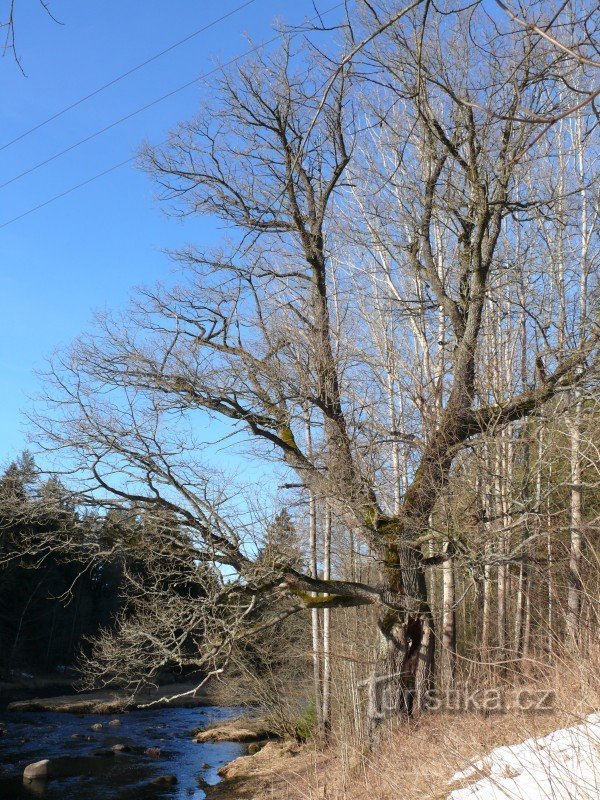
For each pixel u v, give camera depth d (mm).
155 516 14625
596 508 16953
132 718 34750
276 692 25250
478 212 15523
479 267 15625
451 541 13898
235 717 29719
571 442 15812
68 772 22250
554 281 19078
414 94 7719
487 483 14938
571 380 14125
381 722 14859
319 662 23516
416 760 10523
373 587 15742
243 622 15141
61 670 46344
